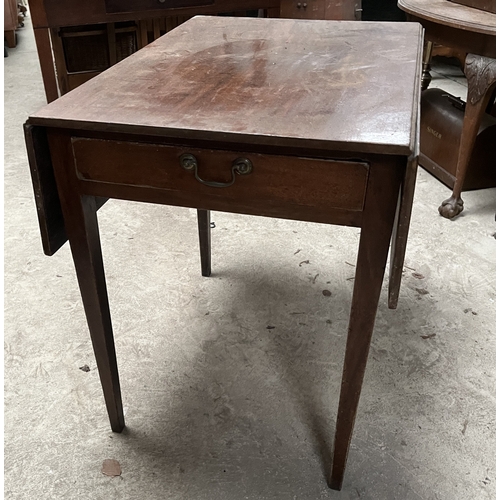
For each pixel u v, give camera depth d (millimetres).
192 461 1091
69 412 1195
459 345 1378
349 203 762
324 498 1021
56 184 866
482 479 1054
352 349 890
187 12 2008
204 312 1491
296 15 2281
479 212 1971
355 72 965
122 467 1078
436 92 2314
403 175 719
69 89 2348
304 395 1243
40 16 1898
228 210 829
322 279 1629
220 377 1289
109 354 1049
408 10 1883
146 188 836
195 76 959
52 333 1410
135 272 1646
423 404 1213
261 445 1124
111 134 795
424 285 1592
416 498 1020
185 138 759
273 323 1456
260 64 1019
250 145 751
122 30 2279
